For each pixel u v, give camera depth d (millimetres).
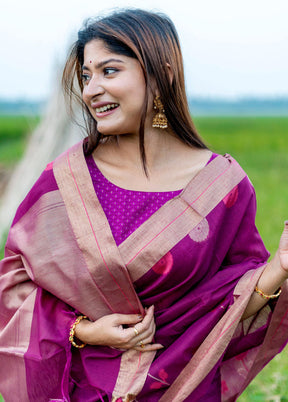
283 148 21922
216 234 2488
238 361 2691
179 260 2416
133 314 2473
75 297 2449
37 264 2473
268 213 8672
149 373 2422
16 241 2562
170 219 2449
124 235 2461
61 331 2477
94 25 2432
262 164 16578
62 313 2506
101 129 2449
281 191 11055
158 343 2490
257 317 2607
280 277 2402
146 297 2504
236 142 24531
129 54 2400
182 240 2426
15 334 2500
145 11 2494
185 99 2561
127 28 2398
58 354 2461
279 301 2492
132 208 2484
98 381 2449
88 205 2484
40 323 2477
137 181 2525
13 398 2496
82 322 2488
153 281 2457
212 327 2453
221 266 2605
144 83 2428
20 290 2592
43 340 2441
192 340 2428
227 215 2541
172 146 2568
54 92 7145
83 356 2498
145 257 2416
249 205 2584
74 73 2645
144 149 2500
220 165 2566
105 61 2387
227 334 2398
